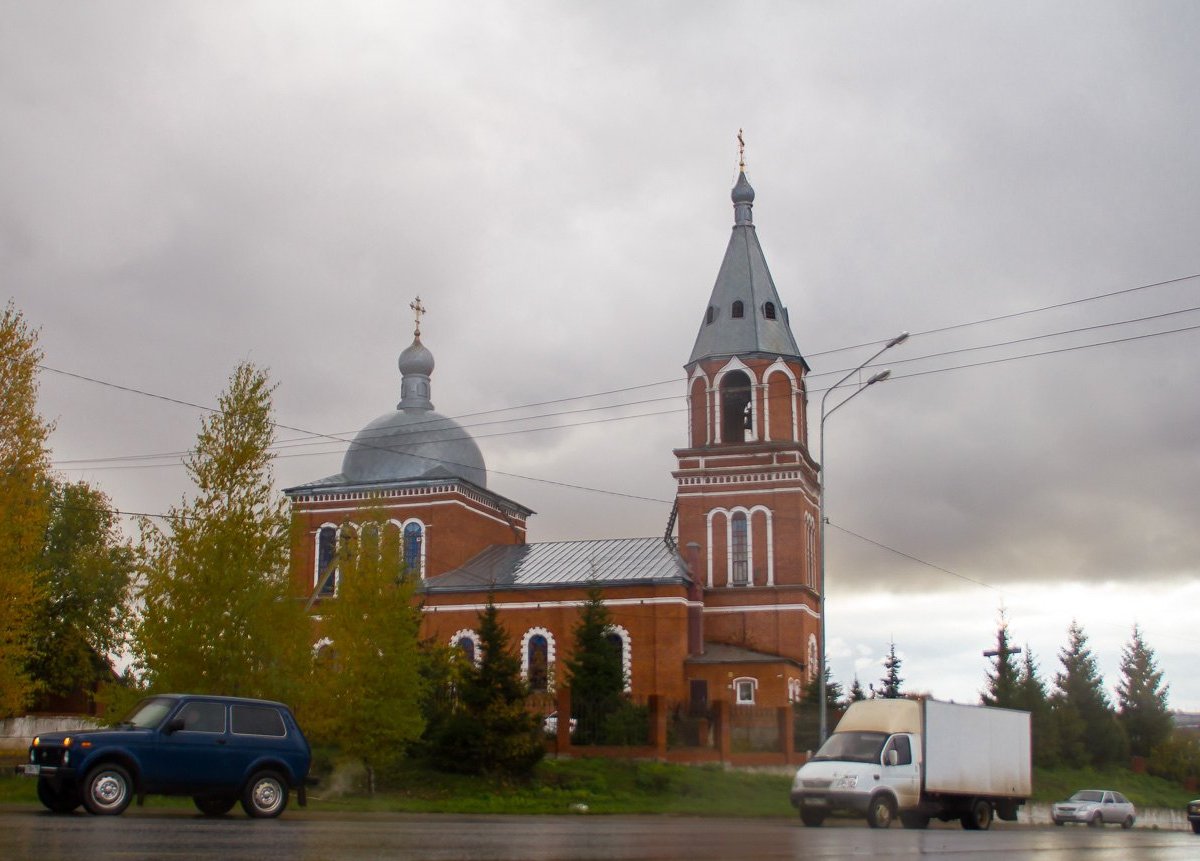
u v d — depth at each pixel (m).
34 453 32.09
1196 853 21.92
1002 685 70.81
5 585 31.47
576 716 48.06
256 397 31.80
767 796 40.56
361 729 37.16
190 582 30.17
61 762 20.02
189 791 20.97
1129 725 85.69
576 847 16.91
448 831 19.67
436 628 62.19
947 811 31.97
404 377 72.69
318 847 15.12
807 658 61.72
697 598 60.88
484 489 68.81
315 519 67.56
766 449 62.84
